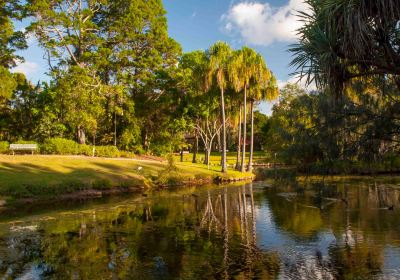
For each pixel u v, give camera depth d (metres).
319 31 7.28
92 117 46.03
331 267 12.31
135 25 50.25
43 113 45.44
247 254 13.92
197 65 50.12
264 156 76.38
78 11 48.28
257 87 49.19
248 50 45.91
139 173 37.97
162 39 53.97
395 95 9.71
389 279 11.15
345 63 7.56
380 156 9.49
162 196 29.95
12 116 48.59
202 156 75.81
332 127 10.25
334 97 8.52
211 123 60.44
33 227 18.45
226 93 52.81
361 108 9.91
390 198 25.09
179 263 12.94
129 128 54.22
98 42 47.12
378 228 17.17
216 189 34.53
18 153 40.41
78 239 16.17
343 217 19.72
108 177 34.31
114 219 20.52
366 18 6.59
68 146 43.25
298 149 10.99
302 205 23.89
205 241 15.82
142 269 12.38
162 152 56.34
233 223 19.30
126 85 51.34
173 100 55.16
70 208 23.94
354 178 35.03
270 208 23.39
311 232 16.89
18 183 27.11
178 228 18.30
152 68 53.78
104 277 11.68
